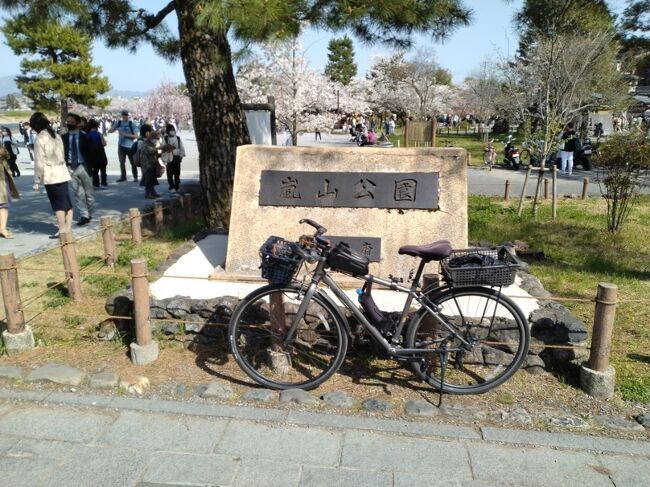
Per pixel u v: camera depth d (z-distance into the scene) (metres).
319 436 3.14
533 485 2.75
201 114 7.05
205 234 6.78
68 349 4.26
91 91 36.31
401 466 2.89
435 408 3.40
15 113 73.38
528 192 13.60
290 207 5.12
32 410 3.41
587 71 11.18
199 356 4.14
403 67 36.91
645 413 3.34
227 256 5.10
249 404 3.47
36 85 35.06
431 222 4.88
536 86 13.23
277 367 3.83
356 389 3.68
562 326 3.92
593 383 3.56
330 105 21.72
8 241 7.57
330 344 4.11
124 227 8.19
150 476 2.80
